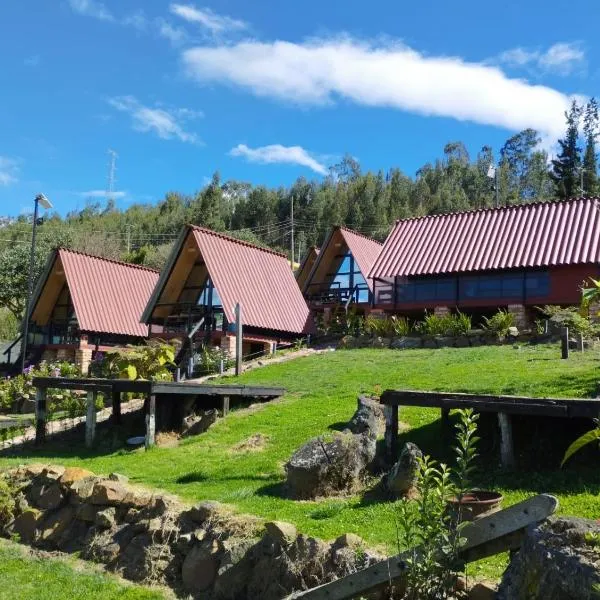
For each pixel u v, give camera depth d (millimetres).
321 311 36062
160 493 11117
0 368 36156
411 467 9875
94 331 33781
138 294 37438
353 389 17906
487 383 15719
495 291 28766
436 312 29594
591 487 9414
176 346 28734
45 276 35969
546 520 5875
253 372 23391
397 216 96500
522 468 10648
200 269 32281
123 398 20969
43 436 17703
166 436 16781
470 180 119875
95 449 16734
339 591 6832
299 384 19781
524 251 28438
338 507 9812
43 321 37281
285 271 34062
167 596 9008
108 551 10438
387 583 6609
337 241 36969
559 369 16469
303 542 8273
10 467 13969
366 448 11234
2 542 11844
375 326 27953
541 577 5277
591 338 21453
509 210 31906
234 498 10773
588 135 82750
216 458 13844
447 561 6297
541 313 27750
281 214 106812
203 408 18234
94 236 81375
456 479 10422
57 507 11922
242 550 8820
